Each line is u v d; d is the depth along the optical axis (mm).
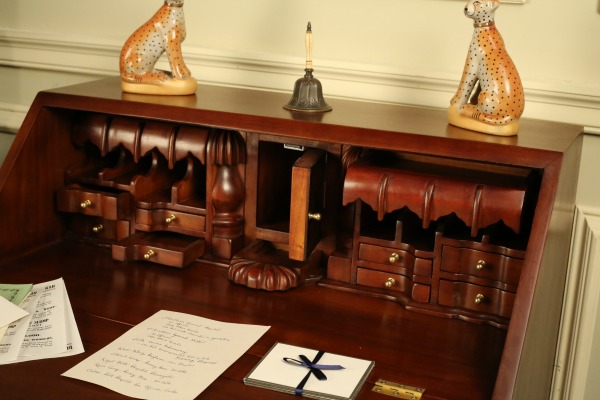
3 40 1819
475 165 1388
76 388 1029
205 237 1468
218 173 1436
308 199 1279
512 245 1263
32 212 1467
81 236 1558
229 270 1391
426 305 1314
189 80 1478
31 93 1866
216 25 1660
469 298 1289
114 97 1408
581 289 1536
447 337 1229
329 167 1380
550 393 1629
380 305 1334
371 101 1562
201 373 1075
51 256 1471
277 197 1507
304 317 1271
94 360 1098
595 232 1494
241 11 1632
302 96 1380
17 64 1830
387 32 1535
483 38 1226
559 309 1483
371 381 1082
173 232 1535
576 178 1424
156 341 1161
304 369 1099
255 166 1425
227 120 1320
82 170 1541
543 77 1462
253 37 1638
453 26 1486
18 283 1340
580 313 1550
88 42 1743
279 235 1422
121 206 1489
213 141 1411
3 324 1156
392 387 1065
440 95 1518
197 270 1441
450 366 1136
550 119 1461
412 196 1248
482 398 1050
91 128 1495
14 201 1420
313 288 1384
